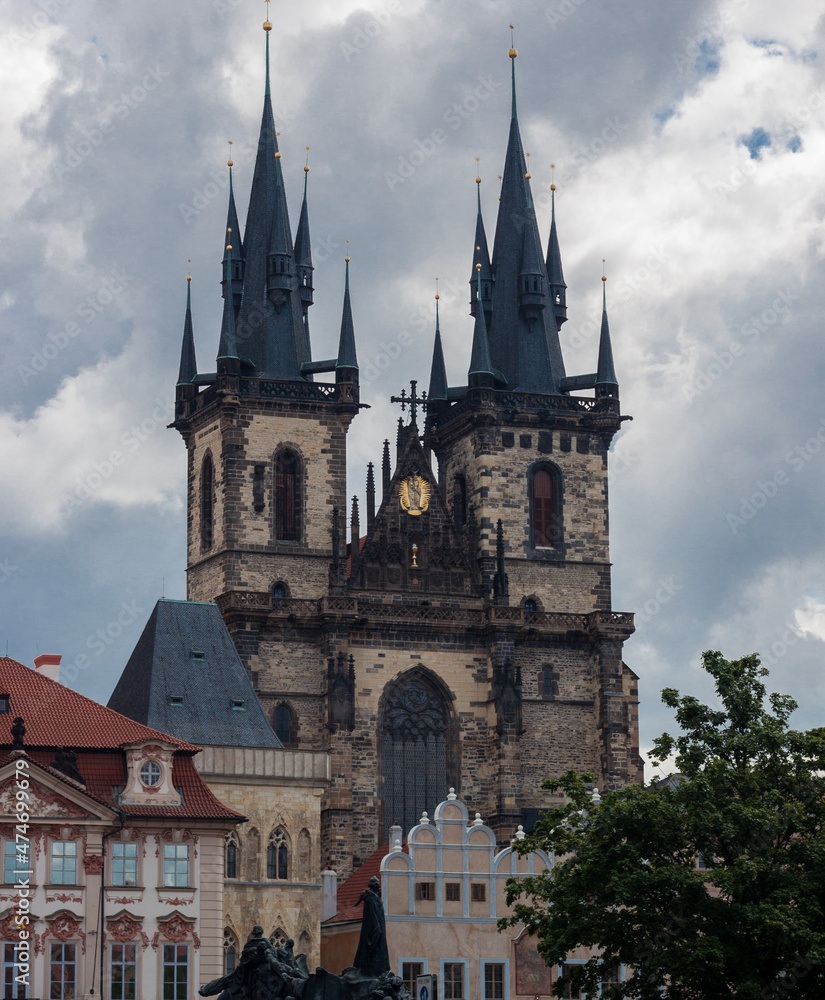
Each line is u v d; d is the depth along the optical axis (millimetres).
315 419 188000
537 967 143875
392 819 181500
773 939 103125
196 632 156375
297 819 147000
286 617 180625
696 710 115000
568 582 192750
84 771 125375
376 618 184000
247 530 184000
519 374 197125
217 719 150875
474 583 189250
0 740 123562
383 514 187750
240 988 98188
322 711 180125
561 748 187500
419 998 96000
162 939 123000
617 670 188750
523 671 188000
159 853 124188
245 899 143625
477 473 192750
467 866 144375
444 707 185375
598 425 196000
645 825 109500
